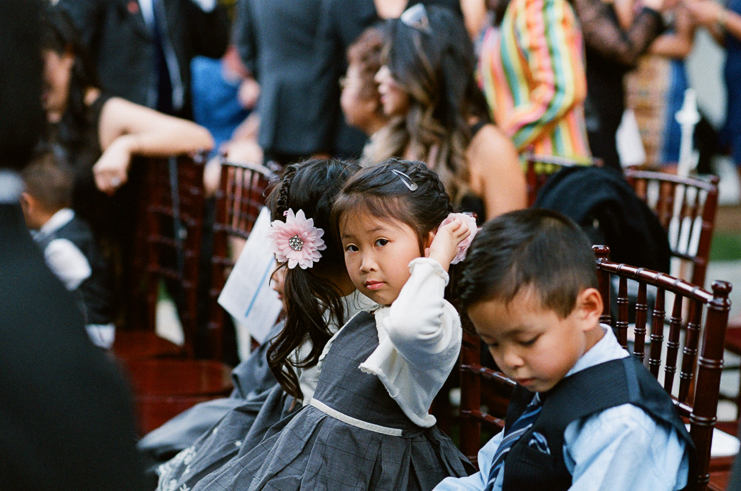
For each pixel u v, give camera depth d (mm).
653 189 3830
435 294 1348
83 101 2992
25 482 706
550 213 1222
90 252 2576
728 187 6969
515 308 1152
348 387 1495
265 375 2016
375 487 1448
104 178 2861
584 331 1194
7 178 816
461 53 2541
